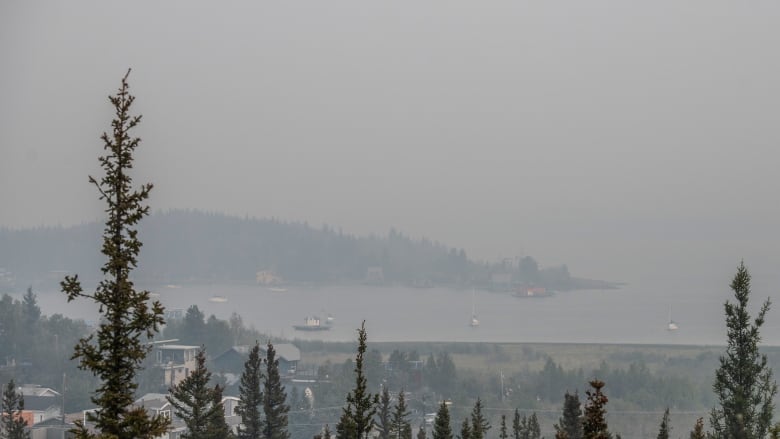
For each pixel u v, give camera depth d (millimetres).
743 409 52562
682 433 129750
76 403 127812
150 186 27891
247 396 73562
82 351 27656
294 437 117312
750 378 53656
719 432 54500
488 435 128625
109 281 27812
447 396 146500
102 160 27531
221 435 64750
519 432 78250
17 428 75688
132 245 27703
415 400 138750
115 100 27609
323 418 125438
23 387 130750
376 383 146500
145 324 28000
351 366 148375
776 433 40250
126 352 27703
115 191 27516
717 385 54688
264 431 73250
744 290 54531
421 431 77250
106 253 27203
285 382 147875
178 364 151875
